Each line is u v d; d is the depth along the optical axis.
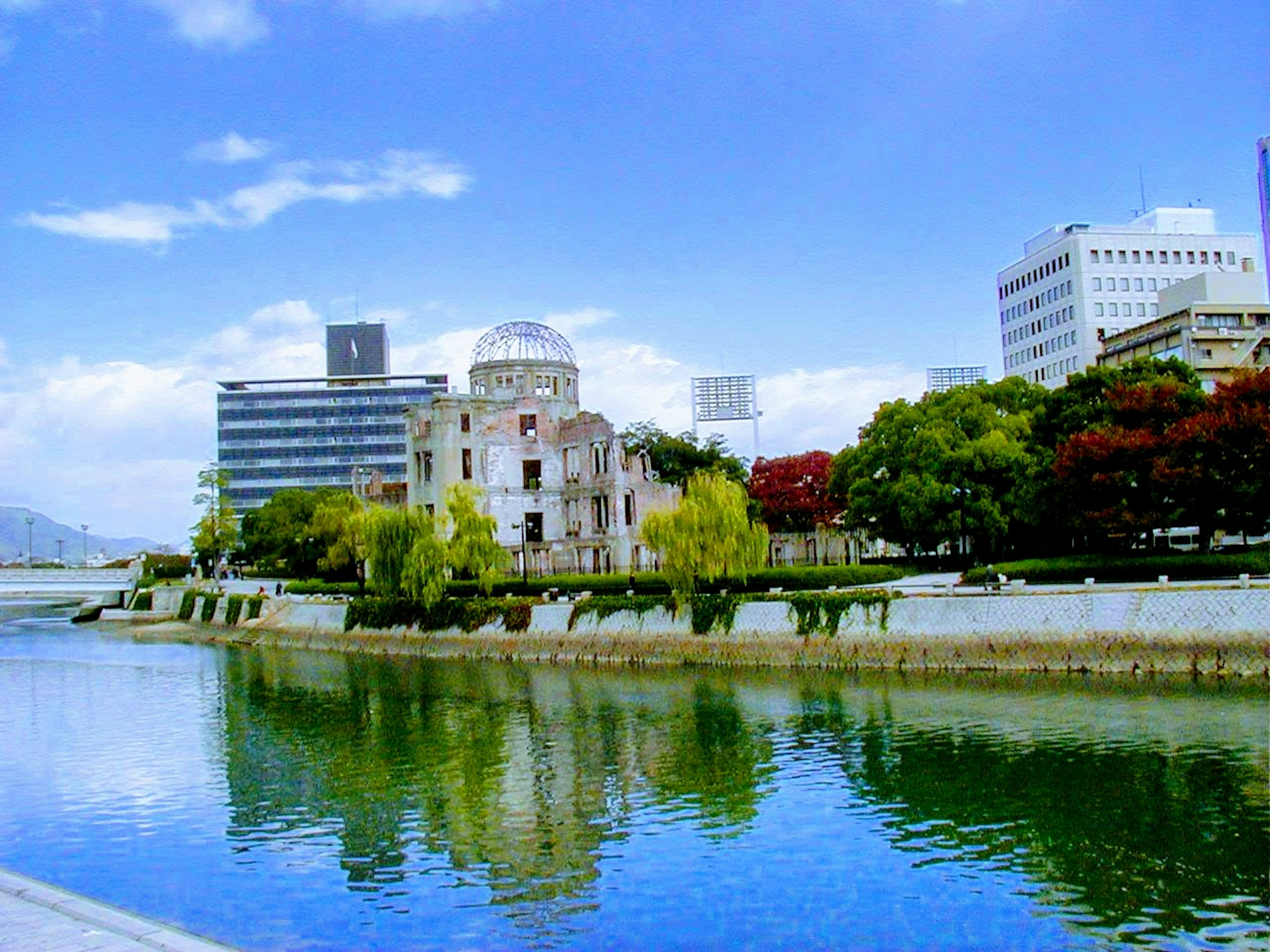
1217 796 32.91
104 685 72.38
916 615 61.41
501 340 129.75
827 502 120.56
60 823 35.12
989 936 23.55
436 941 24.34
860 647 62.62
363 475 170.38
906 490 83.88
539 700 58.88
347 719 55.56
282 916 26.19
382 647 90.62
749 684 59.75
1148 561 64.75
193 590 131.75
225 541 145.00
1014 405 95.75
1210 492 66.12
